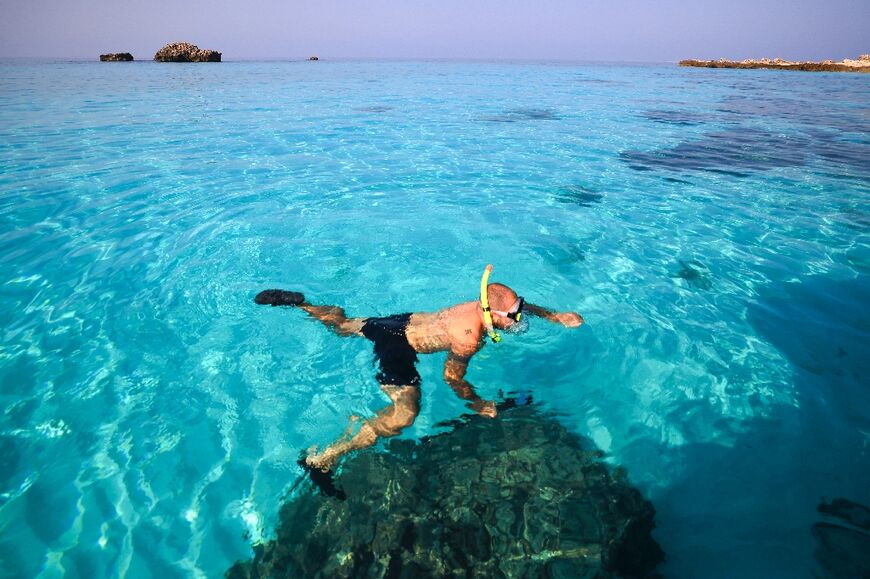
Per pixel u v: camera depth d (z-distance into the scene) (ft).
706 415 10.38
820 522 8.00
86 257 16.84
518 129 45.34
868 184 26.86
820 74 153.28
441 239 19.13
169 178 26.27
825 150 36.19
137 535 7.78
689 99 72.95
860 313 14.15
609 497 8.39
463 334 10.33
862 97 77.66
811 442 9.66
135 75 105.91
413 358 10.70
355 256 17.58
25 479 8.71
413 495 8.38
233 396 10.93
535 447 9.48
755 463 9.18
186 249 17.72
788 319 13.89
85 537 7.73
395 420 9.88
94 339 12.65
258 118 48.70
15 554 7.43
